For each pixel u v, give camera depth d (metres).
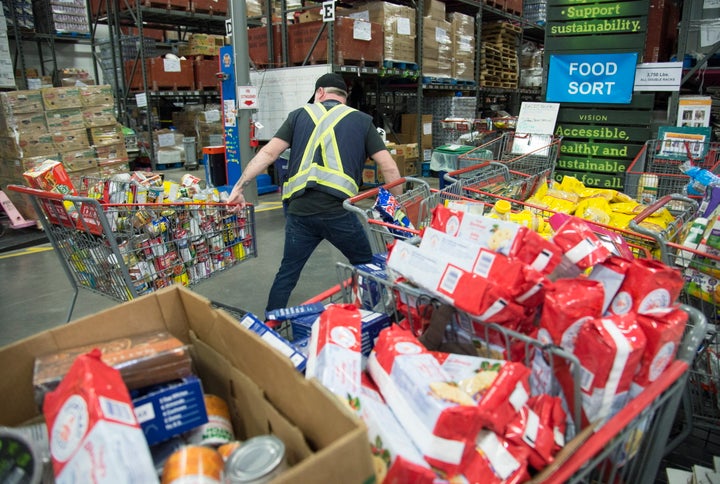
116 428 0.81
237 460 0.84
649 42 4.40
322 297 2.02
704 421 2.10
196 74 9.84
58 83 10.98
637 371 1.13
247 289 4.00
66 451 0.82
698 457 2.02
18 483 0.87
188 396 1.05
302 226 2.90
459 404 0.94
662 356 1.13
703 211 2.30
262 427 1.10
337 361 1.09
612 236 1.86
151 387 1.09
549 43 4.67
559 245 1.24
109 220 2.48
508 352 1.15
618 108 4.49
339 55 6.44
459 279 1.19
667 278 1.17
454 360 1.14
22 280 4.36
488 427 1.01
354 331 1.19
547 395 1.12
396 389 1.06
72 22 11.03
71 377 0.90
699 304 2.00
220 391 1.27
